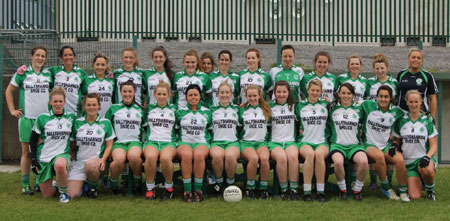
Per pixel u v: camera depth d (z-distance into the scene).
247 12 13.14
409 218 5.29
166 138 6.49
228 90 6.53
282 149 6.34
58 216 5.30
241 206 5.80
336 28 13.11
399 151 6.37
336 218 5.25
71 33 12.38
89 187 6.30
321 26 13.16
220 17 13.15
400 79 6.98
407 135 6.42
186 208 5.70
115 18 12.66
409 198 6.29
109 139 6.38
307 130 6.51
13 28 12.63
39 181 6.23
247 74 7.44
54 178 7.55
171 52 12.06
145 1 13.02
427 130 6.42
